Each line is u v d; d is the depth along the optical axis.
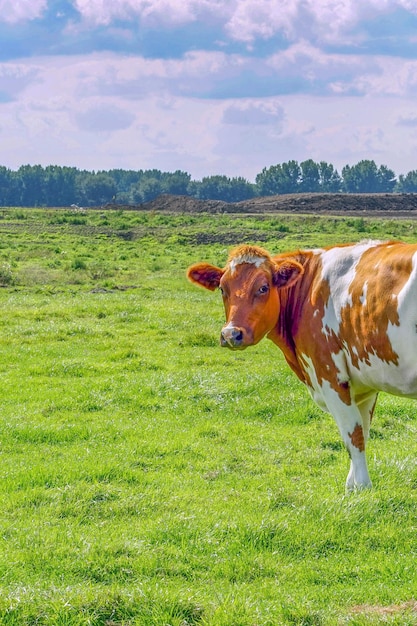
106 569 6.94
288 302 8.88
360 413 8.97
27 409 12.98
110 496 9.02
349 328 8.12
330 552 7.38
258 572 6.95
